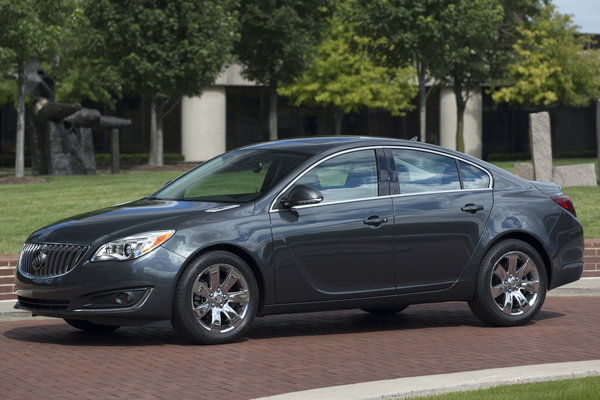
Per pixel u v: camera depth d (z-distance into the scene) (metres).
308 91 87.81
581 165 38.28
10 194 37.22
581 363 11.36
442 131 99.06
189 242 13.16
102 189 39.34
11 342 13.92
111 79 62.56
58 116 56.00
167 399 10.22
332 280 14.13
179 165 70.38
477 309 15.23
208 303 13.36
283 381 11.12
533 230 15.55
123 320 13.01
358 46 67.81
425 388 10.02
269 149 15.07
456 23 61.38
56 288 13.15
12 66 56.06
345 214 14.22
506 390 9.87
